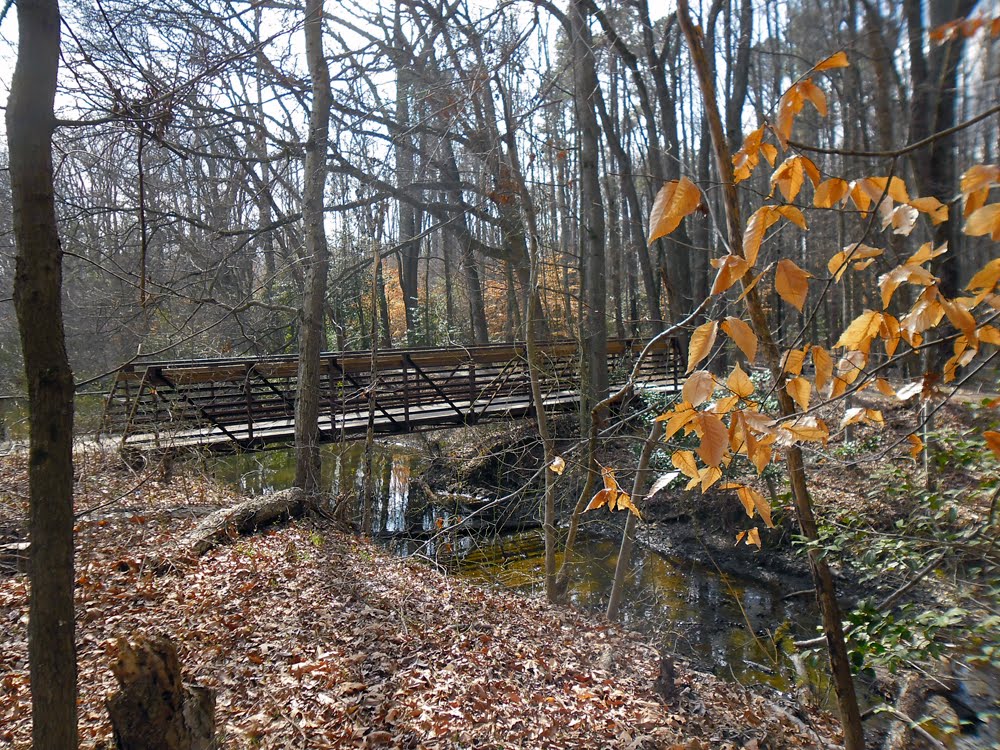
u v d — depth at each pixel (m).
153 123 3.39
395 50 10.27
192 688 3.11
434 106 10.45
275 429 12.29
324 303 12.66
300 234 14.46
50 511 2.27
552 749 4.53
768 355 2.24
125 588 6.19
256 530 8.55
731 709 5.76
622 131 24.89
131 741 2.78
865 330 1.82
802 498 2.66
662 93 17.92
